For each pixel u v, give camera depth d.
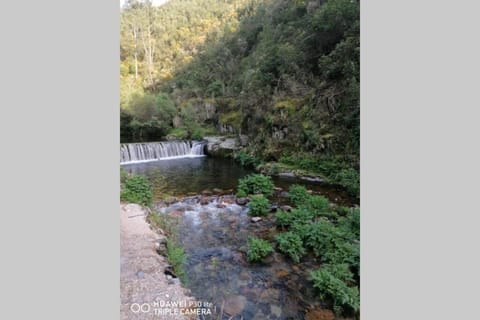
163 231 5.98
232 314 3.79
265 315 3.81
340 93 10.85
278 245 5.61
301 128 11.94
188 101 21.50
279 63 15.37
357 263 4.73
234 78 22.67
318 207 7.19
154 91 22.78
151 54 24.16
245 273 4.74
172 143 16.44
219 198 8.51
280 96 13.95
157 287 3.93
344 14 11.45
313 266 4.95
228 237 6.06
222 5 30.30
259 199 7.51
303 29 14.88
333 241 5.37
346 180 9.12
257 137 14.45
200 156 16.61
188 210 7.65
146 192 7.64
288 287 4.39
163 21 26.11
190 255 5.31
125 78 21.66
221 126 19.34
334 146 10.45
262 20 23.25
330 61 11.55
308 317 3.80
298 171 10.85
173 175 11.66
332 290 4.07
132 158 14.91
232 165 13.79
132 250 4.83
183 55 25.48
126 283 3.92
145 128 19.42
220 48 25.47
